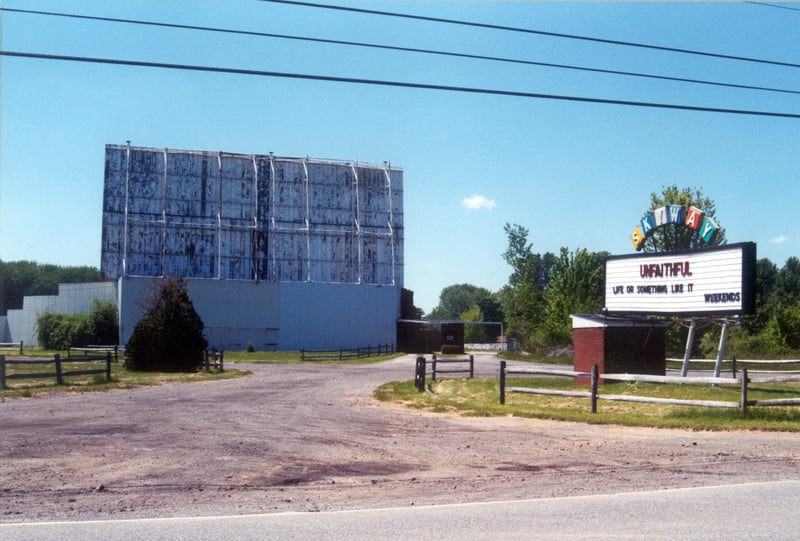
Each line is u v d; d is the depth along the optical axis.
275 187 73.62
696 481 10.63
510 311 80.00
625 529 7.70
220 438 14.81
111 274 67.25
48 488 10.08
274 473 11.34
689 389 21.59
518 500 9.30
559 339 59.25
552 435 15.62
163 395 24.88
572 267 61.03
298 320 71.38
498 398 22.75
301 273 72.81
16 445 13.66
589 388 23.45
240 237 71.56
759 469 11.62
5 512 8.64
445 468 11.88
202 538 7.29
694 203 44.38
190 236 70.00
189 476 11.02
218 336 69.00
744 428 16.17
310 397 24.80
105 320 69.31
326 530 7.64
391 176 77.62
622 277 25.38
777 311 46.78
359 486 10.41
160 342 37.97
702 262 22.88
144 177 69.88
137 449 13.37
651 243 40.75
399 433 15.86
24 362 27.84
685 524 7.91
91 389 26.53
